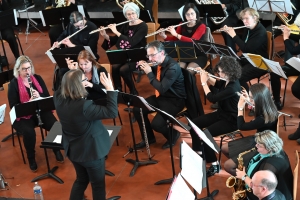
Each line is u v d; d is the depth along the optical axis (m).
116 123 7.98
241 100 5.90
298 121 7.50
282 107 7.91
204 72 6.60
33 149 6.88
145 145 7.20
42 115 6.99
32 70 6.99
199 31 8.10
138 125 7.79
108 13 11.67
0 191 6.53
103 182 5.59
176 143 7.25
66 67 7.64
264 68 7.21
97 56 8.92
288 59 7.46
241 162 5.35
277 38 10.45
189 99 6.77
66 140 5.34
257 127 5.69
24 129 6.76
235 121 6.25
